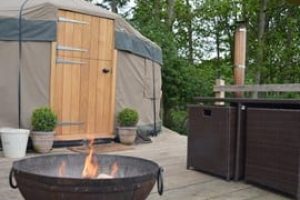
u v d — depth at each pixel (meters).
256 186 3.67
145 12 15.80
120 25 5.90
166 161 4.66
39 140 4.83
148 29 11.34
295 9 16.39
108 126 5.85
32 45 5.12
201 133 4.11
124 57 6.05
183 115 11.65
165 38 11.25
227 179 3.80
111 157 2.33
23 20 5.07
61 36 5.29
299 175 3.21
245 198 3.27
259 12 16.36
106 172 2.27
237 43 4.91
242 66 4.88
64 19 5.30
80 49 5.48
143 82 6.60
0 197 2.99
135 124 5.89
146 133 6.66
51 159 2.24
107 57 5.78
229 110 3.80
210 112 4.02
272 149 3.47
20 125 5.10
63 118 5.36
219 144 3.90
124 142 5.80
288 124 3.32
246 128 3.79
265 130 3.55
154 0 15.55
